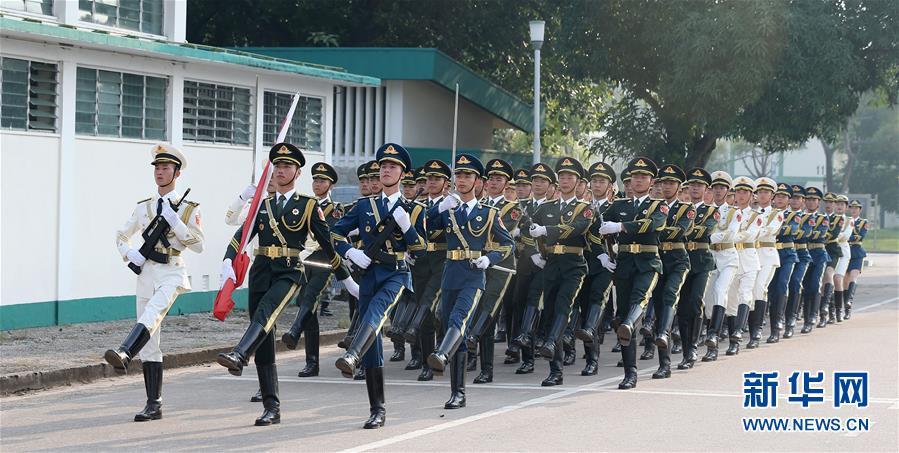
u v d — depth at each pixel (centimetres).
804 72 3145
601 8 3388
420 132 3045
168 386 1521
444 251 1617
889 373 1606
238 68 2327
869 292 3516
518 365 1764
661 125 3647
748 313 1997
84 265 2038
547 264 1591
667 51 3300
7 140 1895
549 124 4431
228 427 1214
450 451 1089
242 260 1199
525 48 4088
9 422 1248
